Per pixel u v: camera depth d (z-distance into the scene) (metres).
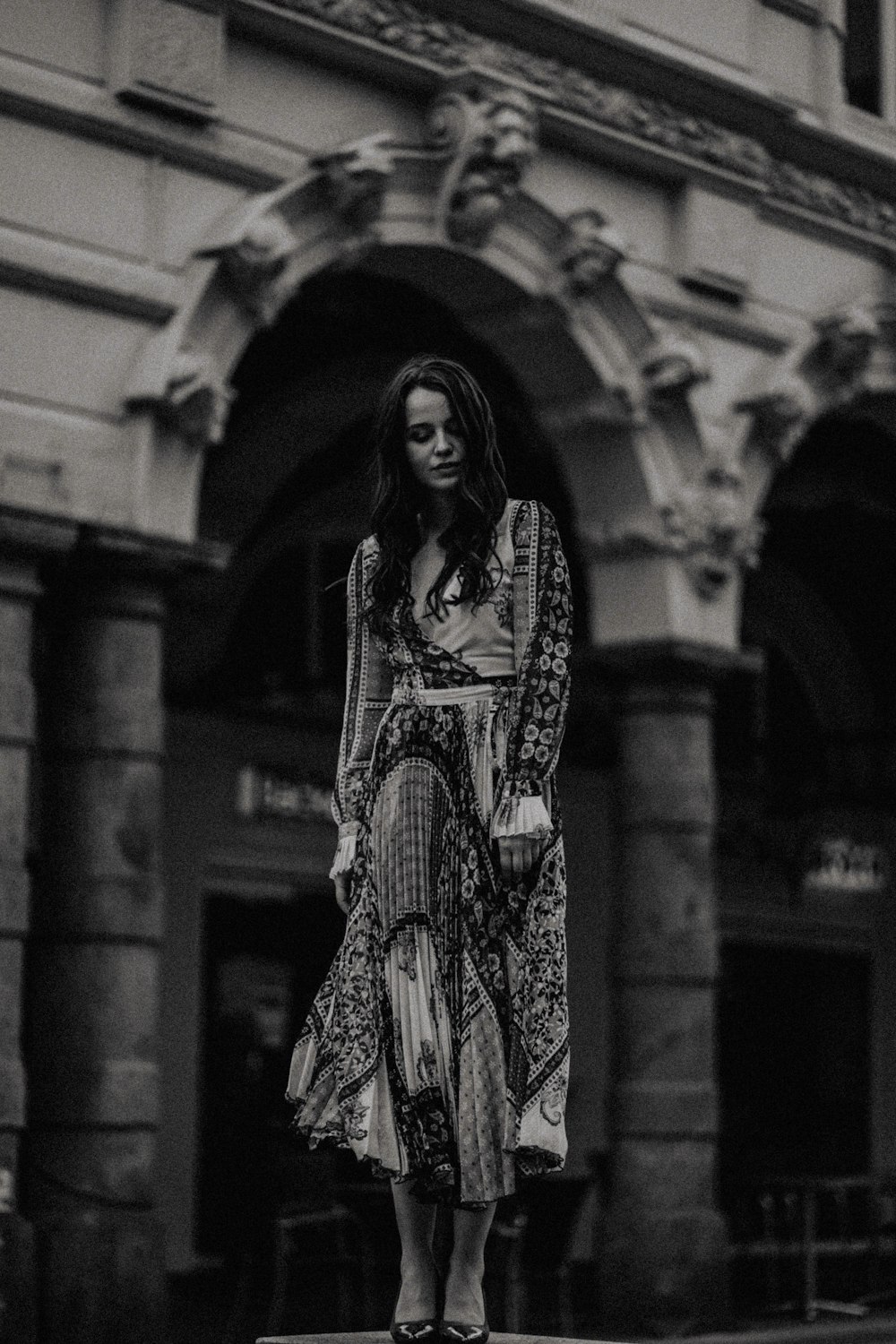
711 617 14.75
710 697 14.84
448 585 4.78
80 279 11.36
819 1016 22.48
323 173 12.38
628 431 14.33
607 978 20.44
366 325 15.32
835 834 22.58
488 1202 4.57
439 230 13.12
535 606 4.75
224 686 16.86
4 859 10.70
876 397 16.48
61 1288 10.84
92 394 11.44
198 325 11.80
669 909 14.53
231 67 12.25
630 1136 14.37
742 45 15.13
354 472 17.58
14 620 10.87
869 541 20.83
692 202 14.88
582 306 14.01
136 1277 11.07
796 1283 16.97
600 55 13.98
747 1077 21.73
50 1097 11.22
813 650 22.62
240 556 17.64
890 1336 14.59
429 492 4.83
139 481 11.43
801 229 15.91
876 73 16.69
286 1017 17.97
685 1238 14.14
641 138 14.45
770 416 15.19
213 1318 14.61
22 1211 11.14
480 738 4.73
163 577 11.54
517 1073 4.59
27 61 11.34
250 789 17.77
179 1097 17.20
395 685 4.83
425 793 4.71
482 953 4.64
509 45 13.55
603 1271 14.20
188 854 17.38
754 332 15.34
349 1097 4.62
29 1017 11.31
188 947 17.34
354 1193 13.16
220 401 11.68
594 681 15.17
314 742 18.34
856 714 22.83
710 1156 14.48
